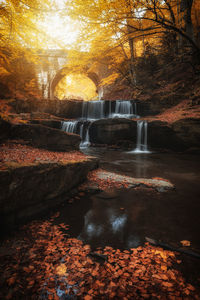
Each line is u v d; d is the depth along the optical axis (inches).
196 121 490.3
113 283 80.0
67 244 108.7
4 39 229.9
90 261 94.3
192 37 275.6
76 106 890.1
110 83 1014.4
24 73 951.0
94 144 629.9
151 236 122.5
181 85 751.1
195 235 124.6
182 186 235.0
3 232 110.6
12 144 225.5
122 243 113.4
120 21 171.0
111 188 214.2
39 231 119.8
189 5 256.4
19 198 118.3
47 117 692.1
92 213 154.0
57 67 1179.9
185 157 447.2
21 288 75.2
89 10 157.9
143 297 73.4
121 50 593.9
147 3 156.2
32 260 91.7
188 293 75.6
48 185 144.9
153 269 89.7
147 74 844.6
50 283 78.7
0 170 105.3
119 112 826.8
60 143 276.4
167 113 680.4
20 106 887.1
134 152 522.0
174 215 154.3
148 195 198.4
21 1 156.6
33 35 200.1
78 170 193.9
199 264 95.0
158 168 337.4
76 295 73.7
